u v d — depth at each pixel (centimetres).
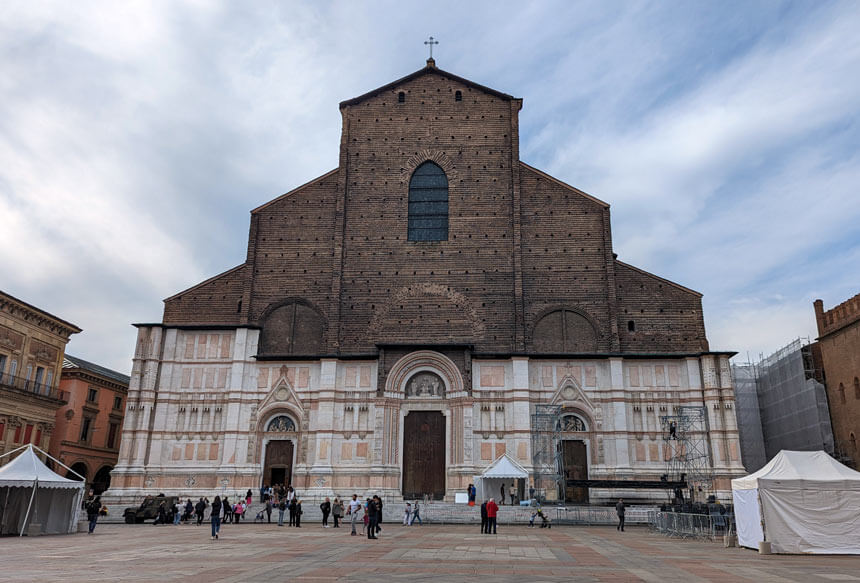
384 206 5312
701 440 4612
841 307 5097
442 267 5134
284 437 4825
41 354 5850
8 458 5384
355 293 5100
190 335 5038
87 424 6769
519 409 4716
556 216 5216
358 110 5578
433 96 5584
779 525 2514
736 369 6216
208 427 4831
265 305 5106
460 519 4188
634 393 4775
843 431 5044
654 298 4991
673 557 2328
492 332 4966
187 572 1812
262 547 2595
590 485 4372
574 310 4997
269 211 5347
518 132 5441
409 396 4872
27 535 3309
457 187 5334
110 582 1598
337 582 1633
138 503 4594
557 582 1659
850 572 1933
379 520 3412
